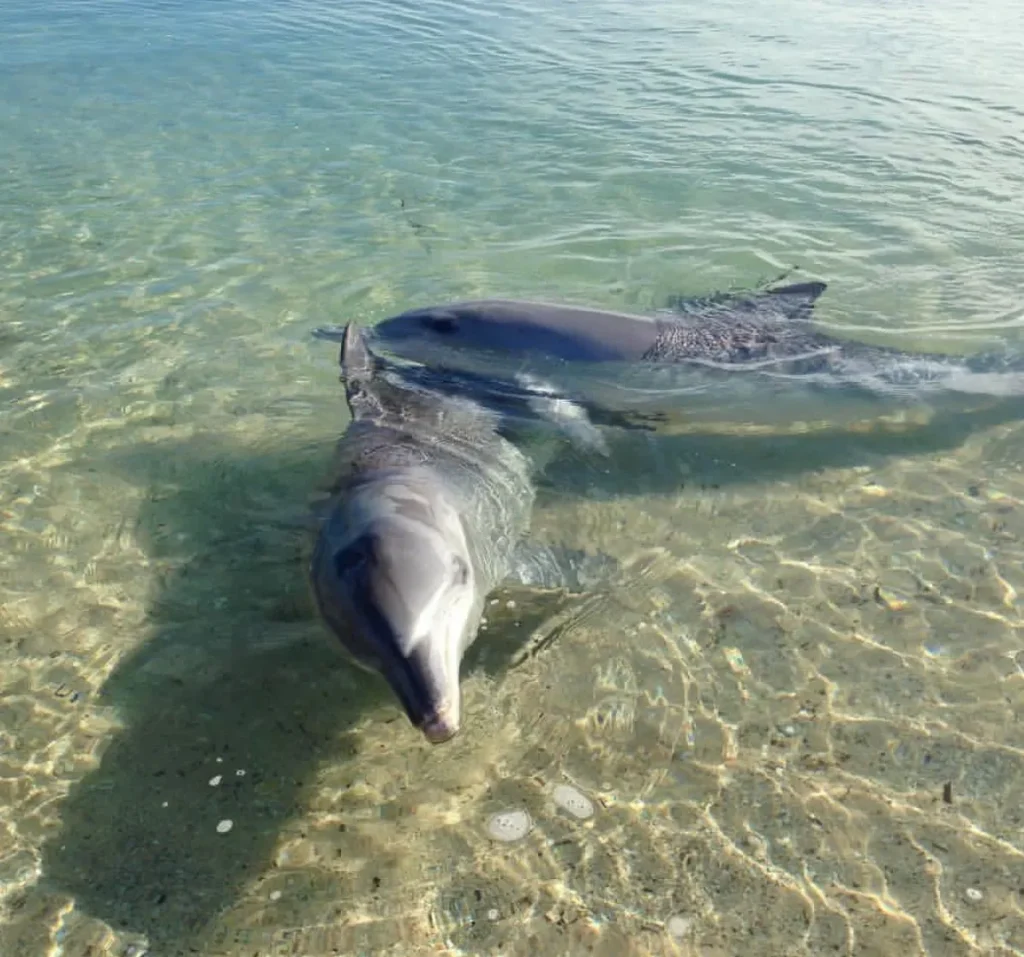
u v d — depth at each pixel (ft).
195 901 3.63
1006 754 4.14
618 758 4.17
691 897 3.61
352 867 3.75
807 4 19.76
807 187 10.73
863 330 7.89
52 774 4.14
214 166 11.10
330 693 4.53
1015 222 9.91
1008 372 7.13
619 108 13.19
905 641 4.76
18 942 3.49
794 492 5.98
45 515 5.73
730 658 4.68
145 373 7.18
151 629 4.92
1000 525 5.59
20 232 9.39
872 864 3.71
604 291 8.54
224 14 17.99
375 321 7.95
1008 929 3.48
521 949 3.44
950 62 15.62
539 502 5.89
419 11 18.48
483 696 4.47
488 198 10.39
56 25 16.97
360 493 4.88
